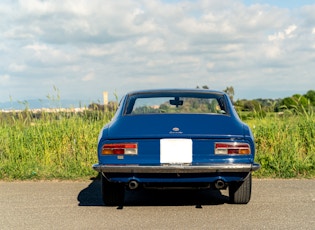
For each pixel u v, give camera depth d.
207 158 5.04
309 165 8.44
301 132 9.63
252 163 5.07
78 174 8.30
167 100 5.79
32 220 5.04
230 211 5.39
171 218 5.06
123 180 5.09
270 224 4.77
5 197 6.42
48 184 7.54
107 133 5.14
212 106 5.66
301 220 4.94
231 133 5.09
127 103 5.80
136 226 4.72
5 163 8.59
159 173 5.01
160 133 5.04
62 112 10.14
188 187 5.18
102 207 5.69
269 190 6.80
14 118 10.06
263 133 9.34
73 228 4.68
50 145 9.22
